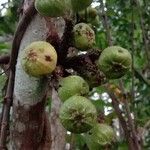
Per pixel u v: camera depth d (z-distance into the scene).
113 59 0.44
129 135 0.76
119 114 0.79
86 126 0.41
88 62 0.46
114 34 1.15
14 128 0.52
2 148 0.52
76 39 0.45
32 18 0.50
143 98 1.17
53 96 0.80
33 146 0.52
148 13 1.08
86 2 0.43
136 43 1.17
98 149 0.44
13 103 0.52
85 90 0.42
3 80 0.62
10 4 0.96
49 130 0.53
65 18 0.43
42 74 0.42
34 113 0.51
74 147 0.97
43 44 0.42
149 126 0.93
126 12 1.08
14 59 0.52
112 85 0.83
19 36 0.51
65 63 0.45
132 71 0.84
